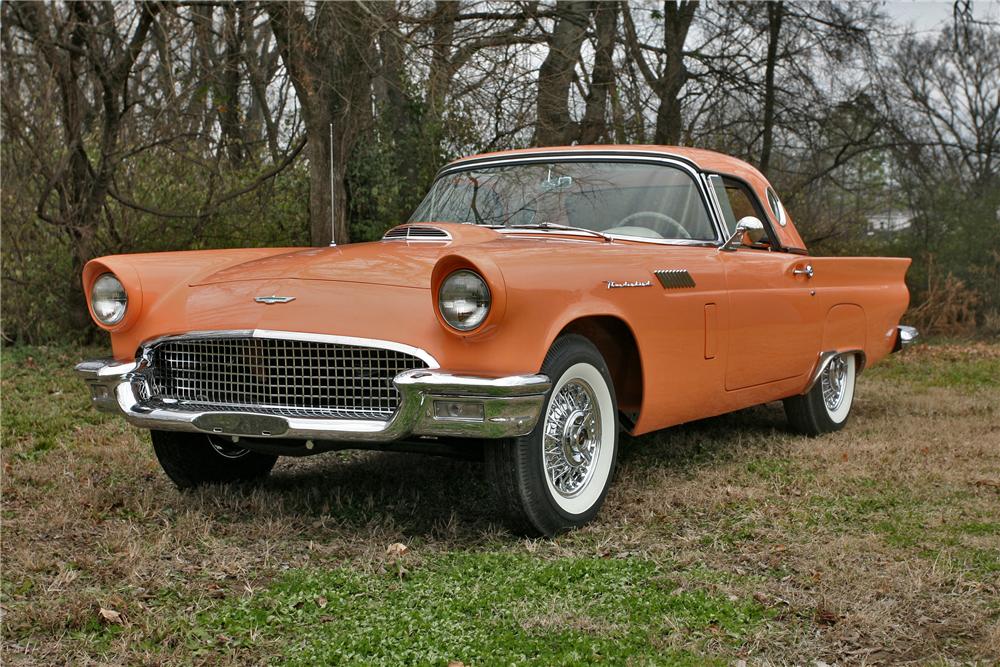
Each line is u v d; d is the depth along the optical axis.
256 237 11.47
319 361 3.56
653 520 3.90
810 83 17.17
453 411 3.30
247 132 12.59
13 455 5.20
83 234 9.65
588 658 2.54
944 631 2.74
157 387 3.96
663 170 4.88
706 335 4.45
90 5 9.50
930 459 5.00
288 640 2.72
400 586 3.14
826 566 3.25
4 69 9.26
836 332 5.74
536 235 4.51
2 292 10.30
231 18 9.67
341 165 10.46
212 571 3.27
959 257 18.14
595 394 3.87
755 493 4.27
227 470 4.50
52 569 3.30
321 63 10.18
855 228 18.78
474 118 11.81
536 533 3.64
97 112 10.56
